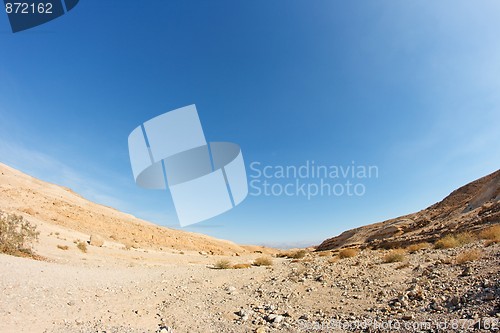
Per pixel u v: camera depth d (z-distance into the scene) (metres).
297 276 13.47
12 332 5.34
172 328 6.68
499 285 6.62
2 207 36.12
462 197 54.50
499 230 17.61
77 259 19.94
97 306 7.82
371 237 56.41
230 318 7.50
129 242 44.81
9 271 9.55
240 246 105.31
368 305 7.82
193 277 14.62
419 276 10.20
